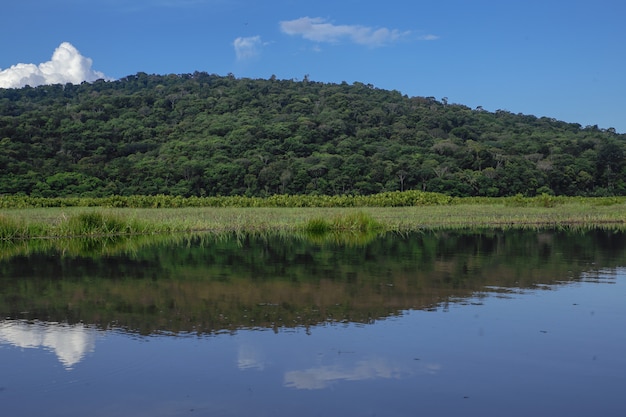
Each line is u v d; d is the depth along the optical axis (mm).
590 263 12141
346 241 17672
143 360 5547
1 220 18719
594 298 8305
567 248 15266
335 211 34125
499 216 29703
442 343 6062
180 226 22312
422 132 83938
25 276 10203
